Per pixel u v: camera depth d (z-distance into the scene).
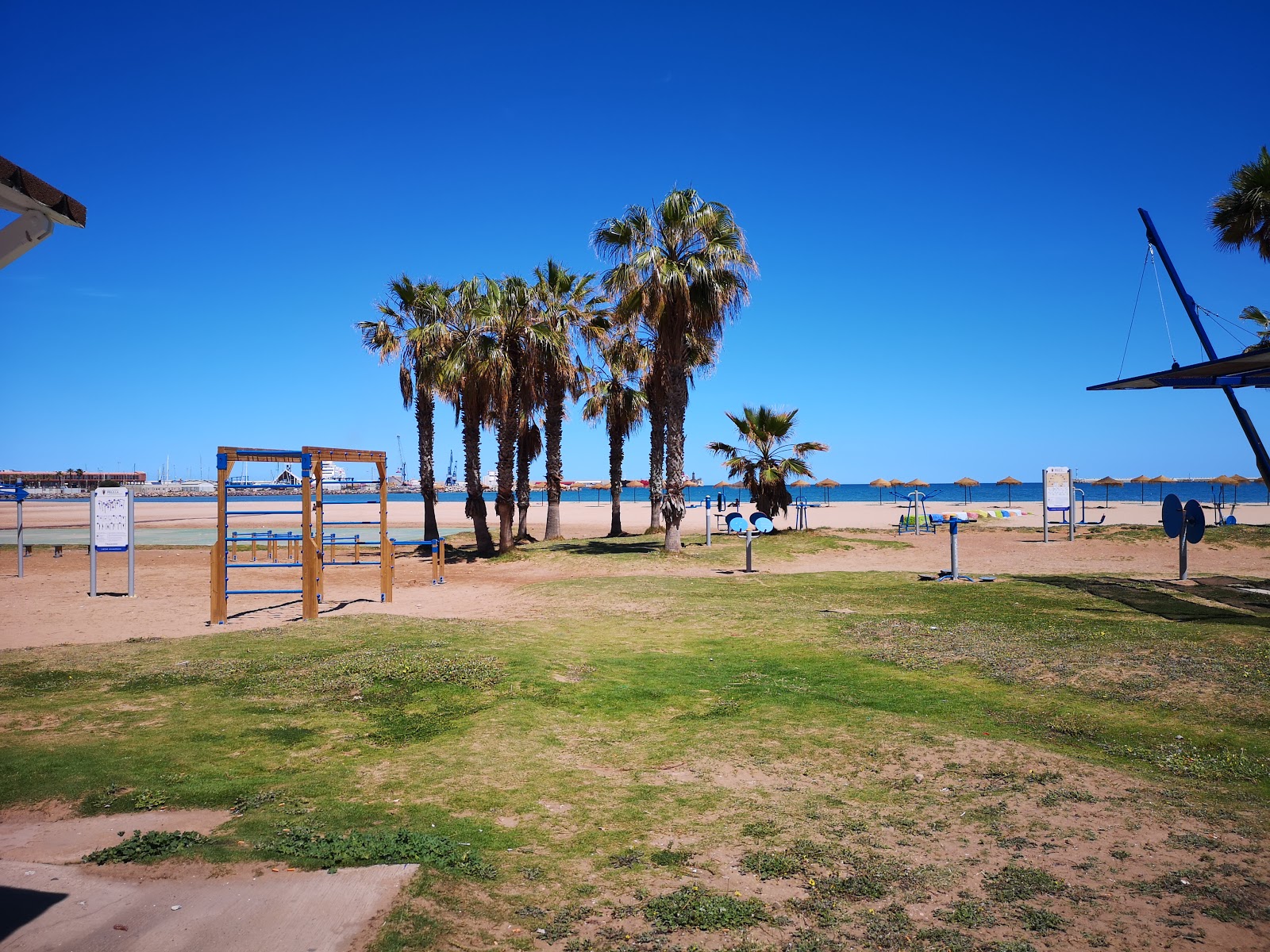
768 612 14.18
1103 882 4.54
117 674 9.63
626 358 32.75
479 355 25.27
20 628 13.41
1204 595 15.05
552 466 33.56
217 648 11.13
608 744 7.23
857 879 4.64
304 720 7.80
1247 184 21.03
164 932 3.84
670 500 24.38
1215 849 4.94
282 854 4.79
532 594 17.36
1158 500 79.25
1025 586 16.81
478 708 8.18
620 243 24.27
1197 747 6.84
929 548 27.08
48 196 4.04
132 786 5.98
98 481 184.12
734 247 23.64
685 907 4.29
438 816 5.53
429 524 31.53
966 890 4.49
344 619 13.81
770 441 31.52
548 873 4.72
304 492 14.37
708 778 6.36
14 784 5.99
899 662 10.17
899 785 6.14
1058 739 7.24
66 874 4.50
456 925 4.04
